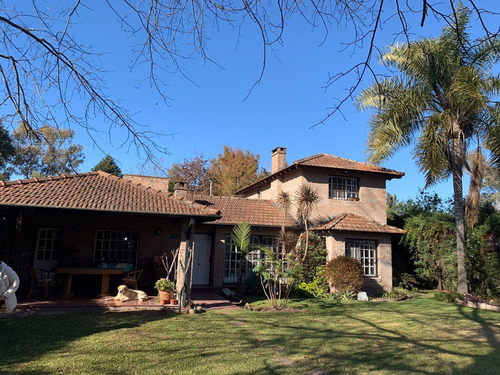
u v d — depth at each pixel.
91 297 12.42
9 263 13.54
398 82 14.48
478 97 13.66
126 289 12.20
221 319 10.34
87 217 15.09
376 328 9.69
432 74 14.72
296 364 6.44
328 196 19.06
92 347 7.07
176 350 7.06
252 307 12.64
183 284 11.47
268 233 18.33
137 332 8.39
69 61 4.48
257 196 24.64
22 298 11.68
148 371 5.84
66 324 8.86
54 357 6.38
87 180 13.34
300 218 18.42
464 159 15.49
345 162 20.41
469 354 7.29
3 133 5.11
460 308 13.28
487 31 3.41
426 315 11.78
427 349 7.63
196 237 18.05
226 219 17.73
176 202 12.73
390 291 17.56
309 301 14.71
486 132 15.07
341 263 16.08
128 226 15.62
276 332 8.92
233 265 17.88
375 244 18.23
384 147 16.55
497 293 14.91
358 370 6.19
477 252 15.87
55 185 12.08
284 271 13.81
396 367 6.39
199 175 37.59
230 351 7.12
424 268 19.34
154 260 15.51
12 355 6.41
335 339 8.34
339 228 16.98
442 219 19.11
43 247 14.47
